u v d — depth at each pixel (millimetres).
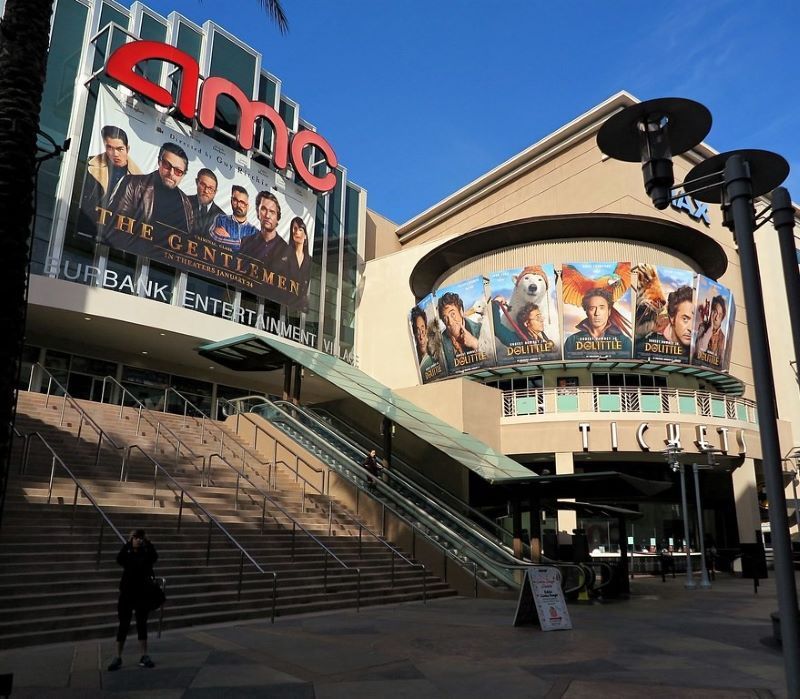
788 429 32812
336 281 38906
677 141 6117
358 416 30953
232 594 11820
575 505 18719
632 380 29250
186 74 29609
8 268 5684
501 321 29109
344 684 6977
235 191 32062
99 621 9672
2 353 5531
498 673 7602
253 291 32000
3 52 6129
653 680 7301
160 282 28641
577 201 36938
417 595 15195
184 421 23031
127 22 29938
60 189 25922
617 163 35562
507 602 14930
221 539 13805
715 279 32906
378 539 16125
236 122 33062
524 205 39938
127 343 29062
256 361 26531
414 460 25734
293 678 7164
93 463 15922
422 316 33000
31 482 13258
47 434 16859
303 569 14102
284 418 23156
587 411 26656
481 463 19297
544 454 26969
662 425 26359
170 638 9445
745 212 5289
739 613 13734
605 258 30109
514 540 17688
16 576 9820
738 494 28859
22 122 6016
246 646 8953
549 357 28125
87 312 25047
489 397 26781
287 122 37438
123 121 27922
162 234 28484
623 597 17500
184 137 30219
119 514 12938
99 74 26953
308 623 11234
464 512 22703
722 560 30250
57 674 7109
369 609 13359
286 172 35312
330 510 17219
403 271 38969
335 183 36875
